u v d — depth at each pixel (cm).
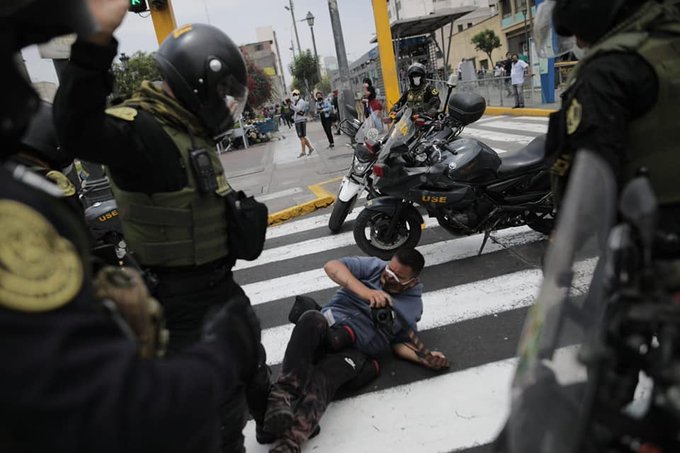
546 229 449
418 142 454
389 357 321
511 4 3978
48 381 70
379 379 302
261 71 3684
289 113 2823
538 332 116
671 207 149
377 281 312
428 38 1933
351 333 289
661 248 122
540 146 434
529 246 474
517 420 107
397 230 477
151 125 167
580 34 163
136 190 172
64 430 71
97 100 142
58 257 80
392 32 1636
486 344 324
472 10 1477
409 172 429
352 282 296
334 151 1333
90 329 78
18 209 78
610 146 143
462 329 347
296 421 247
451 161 421
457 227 445
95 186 545
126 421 75
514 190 433
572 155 157
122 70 1822
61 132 147
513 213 433
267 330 399
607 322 114
